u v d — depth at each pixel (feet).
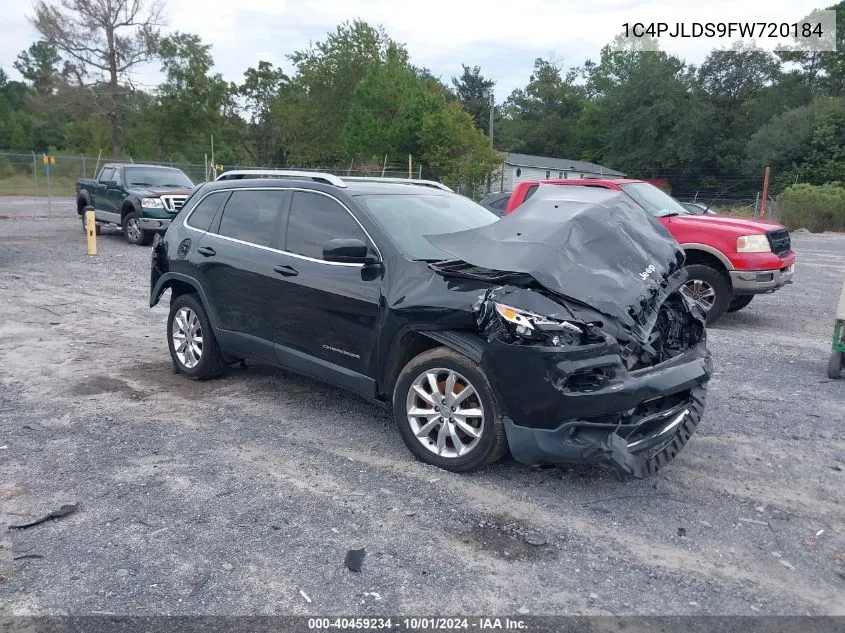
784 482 14.39
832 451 16.01
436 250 16.03
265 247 18.16
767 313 32.99
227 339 19.34
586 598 10.53
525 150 257.75
